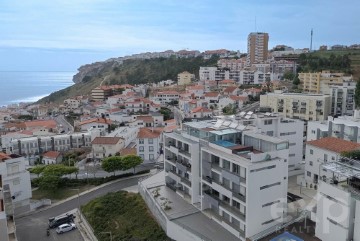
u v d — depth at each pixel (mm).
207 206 61812
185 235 53906
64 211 76125
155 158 107375
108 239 60750
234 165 54000
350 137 77938
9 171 73062
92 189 87312
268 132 76438
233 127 64750
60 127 157250
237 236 52531
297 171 79750
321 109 124562
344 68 186875
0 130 152125
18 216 73938
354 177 45938
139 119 149125
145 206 70875
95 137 125188
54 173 88375
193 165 63750
